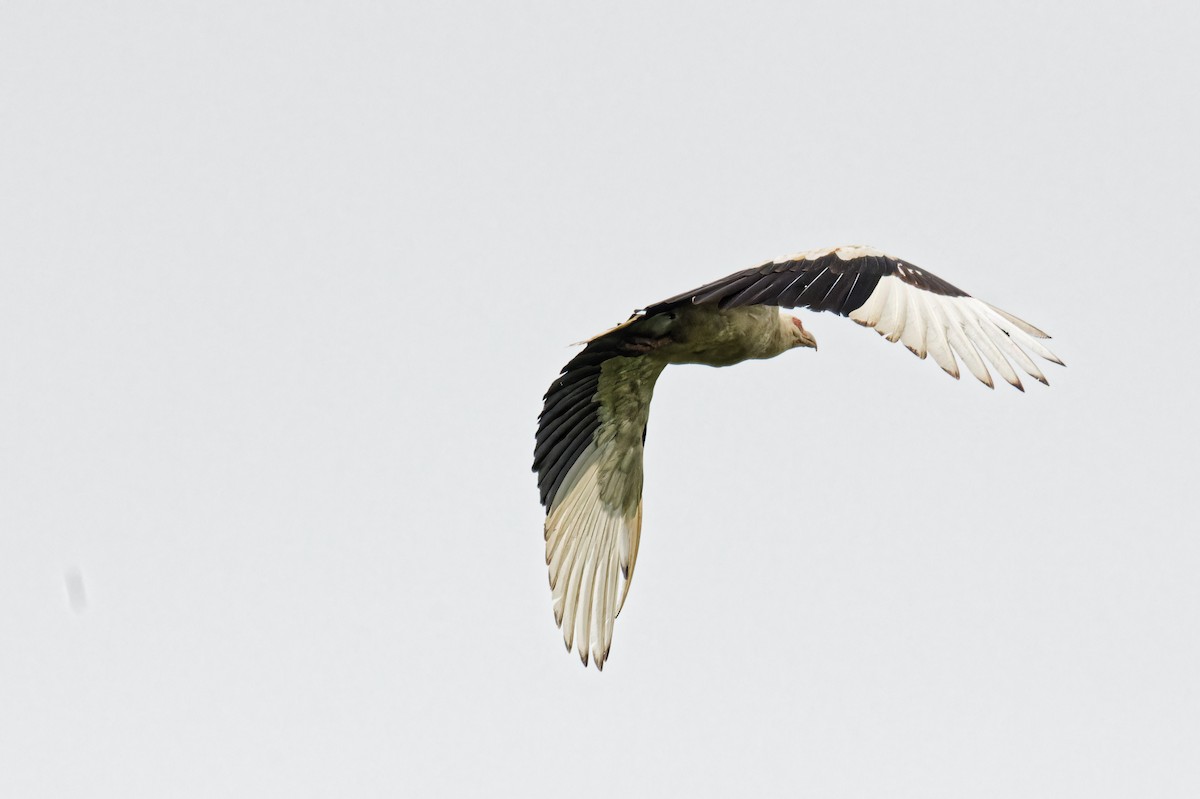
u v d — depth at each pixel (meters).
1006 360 10.27
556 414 14.15
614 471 14.77
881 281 10.73
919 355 10.21
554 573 14.66
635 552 15.23
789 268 11.07
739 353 13.83
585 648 14.84
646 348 13.49
